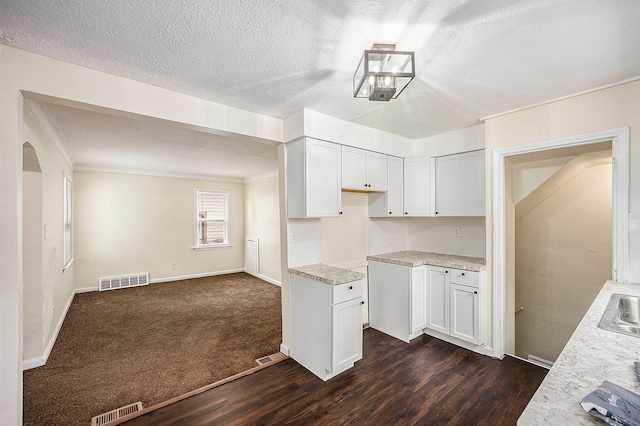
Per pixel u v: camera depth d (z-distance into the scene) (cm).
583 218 362
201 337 333
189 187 648
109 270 554
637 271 199
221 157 453
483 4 126
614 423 71
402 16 134
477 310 280
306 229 301
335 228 340
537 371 251
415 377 244
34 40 152
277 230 595
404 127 313
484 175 301
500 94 226
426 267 324
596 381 93
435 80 202
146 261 593
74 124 287
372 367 260
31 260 269
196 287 568
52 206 329
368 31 146
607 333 129
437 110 261
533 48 162
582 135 223
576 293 367
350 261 353
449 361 270
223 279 639
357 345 259
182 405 211
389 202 341
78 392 227
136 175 582
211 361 276
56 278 348
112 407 210
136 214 581
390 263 331
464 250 354
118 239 563
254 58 172
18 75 159
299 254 295
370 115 275
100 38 151
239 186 720
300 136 260
